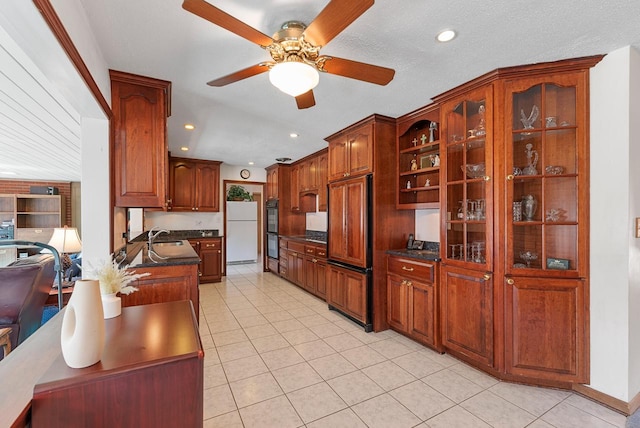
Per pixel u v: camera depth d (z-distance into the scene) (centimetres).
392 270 312
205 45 175
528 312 211
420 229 331
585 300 202
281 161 566
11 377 87
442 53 188
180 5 141
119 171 211
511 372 213
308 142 415
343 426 173
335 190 370
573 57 197
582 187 203
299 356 258
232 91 241
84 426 85
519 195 225
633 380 189
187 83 226
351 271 336
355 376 226
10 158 411
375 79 173
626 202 187
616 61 190
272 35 165
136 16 148
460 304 243
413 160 319
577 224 205
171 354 98
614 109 191
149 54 184
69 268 298
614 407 188
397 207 323
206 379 221
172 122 322
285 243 545
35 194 637
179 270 234
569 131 212
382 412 185
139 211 494
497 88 217
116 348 102
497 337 218
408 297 291
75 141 317
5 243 169
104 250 203
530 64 205
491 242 222
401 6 143
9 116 235
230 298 434
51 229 658
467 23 157
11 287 188
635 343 192
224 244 592
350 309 338
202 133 368
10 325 188
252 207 725
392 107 284
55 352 102
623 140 188
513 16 152
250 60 193
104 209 203
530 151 223
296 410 187
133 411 91
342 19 123
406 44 177
